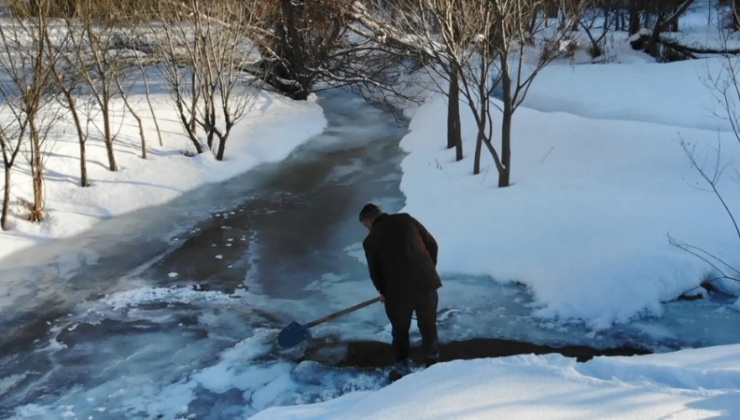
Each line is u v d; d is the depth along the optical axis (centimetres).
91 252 805
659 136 981
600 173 884
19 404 479
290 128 1455
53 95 1041
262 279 711
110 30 1092
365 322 596
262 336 575
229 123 1190
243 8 1320
